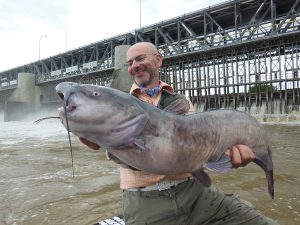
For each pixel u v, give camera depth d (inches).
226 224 46.8
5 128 409.1
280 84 367.2
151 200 44.5
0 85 976.9
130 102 33.3
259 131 43.1
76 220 74.5
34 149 193.8
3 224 74.5
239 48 405.7
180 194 44.6
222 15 442.6
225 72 420.5
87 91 31.3
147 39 544.1
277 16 423.8
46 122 503.8
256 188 93.7
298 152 155.6
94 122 31.1
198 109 445.1
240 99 405.7
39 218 77.0
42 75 773.9
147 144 34.2
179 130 36.1
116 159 38.6
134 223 45.7
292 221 69.9
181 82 473.7
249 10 424.5
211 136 38.4
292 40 365.1
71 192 96.8
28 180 113.7
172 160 35.8
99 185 103.4
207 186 38.1
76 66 666.2
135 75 46.3
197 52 431.5
